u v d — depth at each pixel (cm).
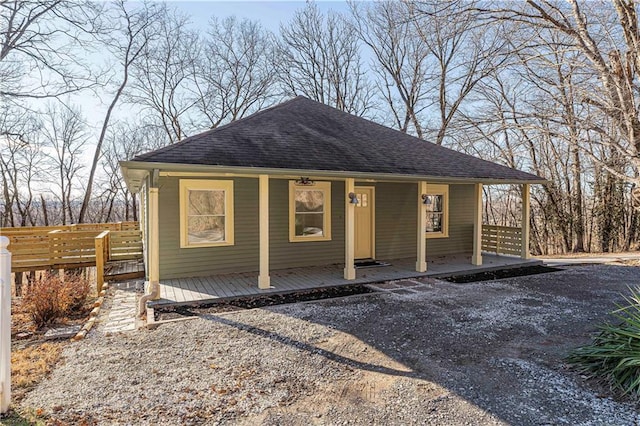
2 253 309
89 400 329
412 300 670
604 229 1673
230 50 2336
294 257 962
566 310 605
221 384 359
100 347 459
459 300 670
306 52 2389
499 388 347
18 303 739
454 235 1214
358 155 847
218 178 864
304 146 809
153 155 596
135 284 850
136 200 2619
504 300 670
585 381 357
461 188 1224
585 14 1016
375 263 1026
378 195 1080
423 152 1025
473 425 287
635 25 942
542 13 1008
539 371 381
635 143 1010
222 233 879
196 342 472
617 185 1627
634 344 366
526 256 1083
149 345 463
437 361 410
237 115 2392
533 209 2011
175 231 828
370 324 536
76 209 2392
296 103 1110
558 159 1695
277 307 629
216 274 869
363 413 307
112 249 1089
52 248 922
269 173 680
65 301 657
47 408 315
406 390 346
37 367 402
